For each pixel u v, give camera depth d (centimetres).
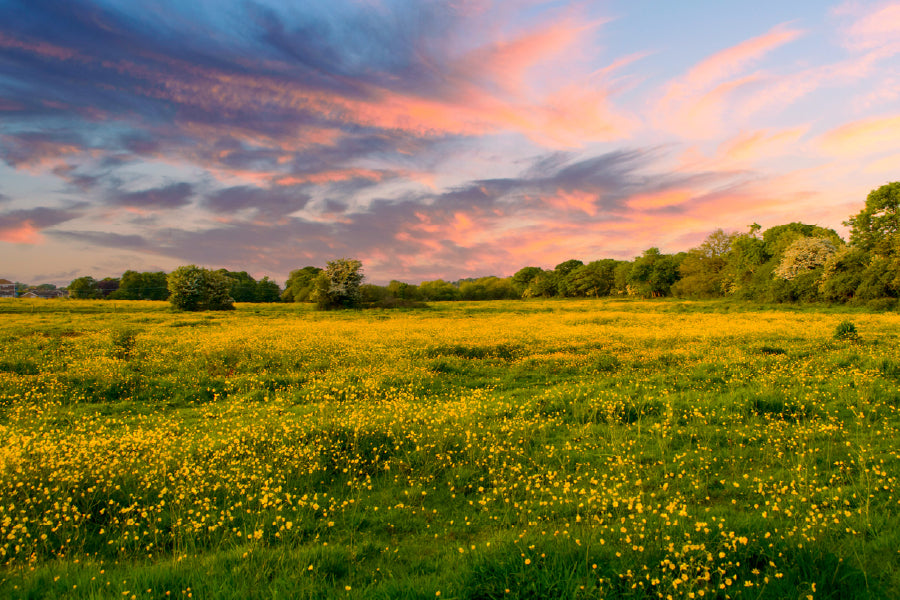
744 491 631
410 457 781
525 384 1356
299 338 2312
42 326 3038
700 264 8350
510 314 4678
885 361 1330
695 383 1238
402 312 5169
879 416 920
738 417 939
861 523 496
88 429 973
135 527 579
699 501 601
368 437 848
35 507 597
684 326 2853
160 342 2173
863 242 5122
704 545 438
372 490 694
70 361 1650
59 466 666
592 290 10912
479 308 6012
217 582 437
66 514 577
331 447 812
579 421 973
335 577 469
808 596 369
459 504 638
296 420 951
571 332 2523
